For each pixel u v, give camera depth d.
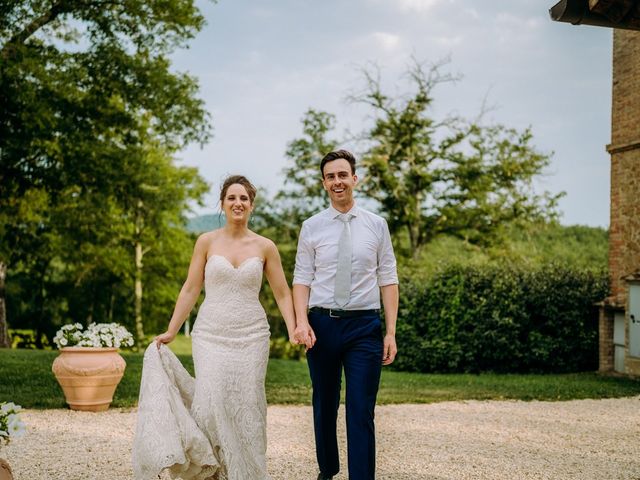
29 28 17.25
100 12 17.61
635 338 11.45
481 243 24.17
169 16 17.94
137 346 27.19
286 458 5.27
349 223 4.11
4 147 16.50
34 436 5.99
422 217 24.66
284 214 25.08
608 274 13.42
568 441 6.16
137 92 18.08
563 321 13.36
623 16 3.94
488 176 24.02
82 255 26.50
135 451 3.67
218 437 3.78
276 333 28.22
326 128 24.73
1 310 21.64
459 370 13.82
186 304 4.16
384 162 23.30
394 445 5.86
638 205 11.73
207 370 3.89
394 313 4.12
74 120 17.12
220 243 4.19
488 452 5.60
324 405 4.09
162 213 27.95
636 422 7.30
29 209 20.97
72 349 7.40
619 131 12.10
